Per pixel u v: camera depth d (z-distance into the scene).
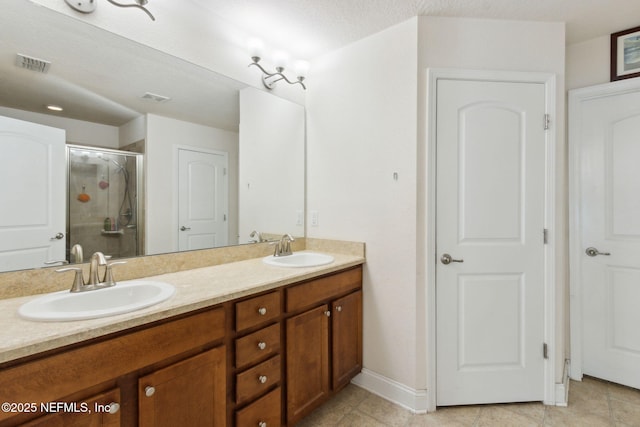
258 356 1.34
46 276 1.21
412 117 1.78
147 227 1.54
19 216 1.16
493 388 1.79
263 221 2.07
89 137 1.36
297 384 1.53
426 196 1.76
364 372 2.00
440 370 1.79
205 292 1.21
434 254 1.78
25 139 1.19
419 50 1.76
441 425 1.63
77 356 0.85
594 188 2.03
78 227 1.32
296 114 2.26
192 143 1.72
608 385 1.98
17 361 0.76
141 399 0.97
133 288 1.28
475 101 1.78
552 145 1.78
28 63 1.20
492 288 1.79
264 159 2.07
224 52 1.83
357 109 2.03
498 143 1.78
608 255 1.99
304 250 2.29
